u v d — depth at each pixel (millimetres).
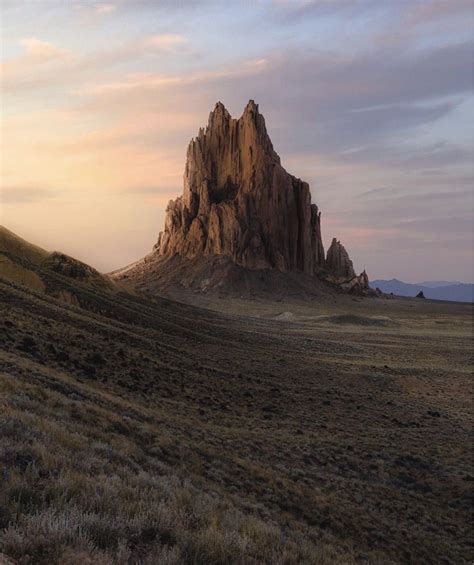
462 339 120812
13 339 29266
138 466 12336
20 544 5074
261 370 53031
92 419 16422
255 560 7371
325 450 27344
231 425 28641
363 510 19953
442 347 102500
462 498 23906
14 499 6410
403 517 20797
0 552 4961
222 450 21594
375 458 27891
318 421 34625
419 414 41781
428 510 22281
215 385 38906
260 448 24719
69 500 7168
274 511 15320
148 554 6082
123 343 43375
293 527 14562
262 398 38875
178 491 10609
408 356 86250
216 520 8984
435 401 49000
